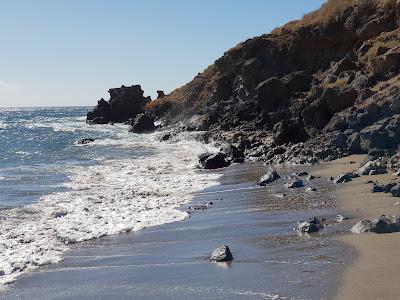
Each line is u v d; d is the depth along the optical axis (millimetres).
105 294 10062
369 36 45125
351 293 8727
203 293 9562
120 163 35219
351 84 34906
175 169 30844
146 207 19125
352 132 27844
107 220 17109
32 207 19906
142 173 29609
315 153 27797
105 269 11789
